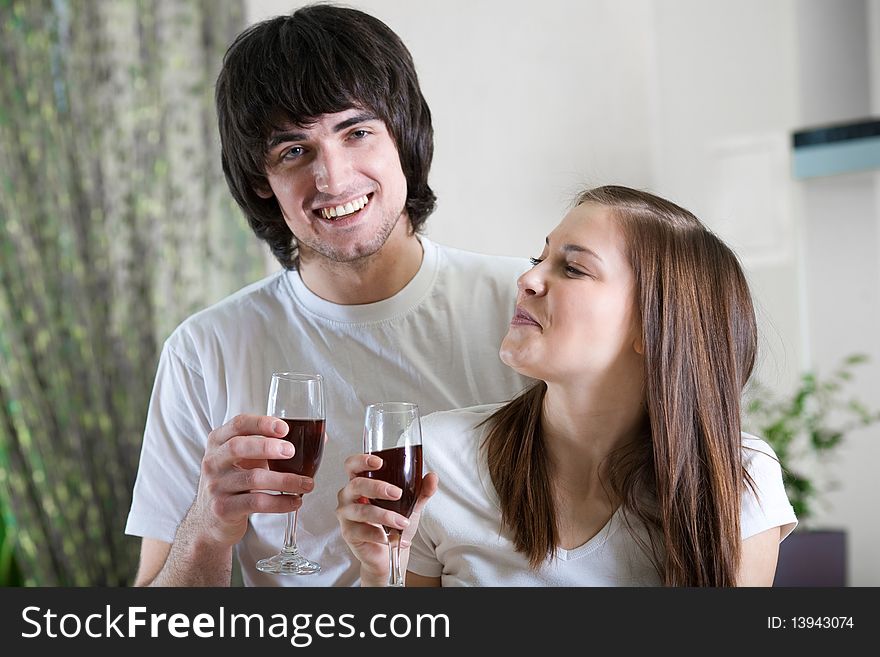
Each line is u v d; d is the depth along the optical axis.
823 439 3.73
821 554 3.40
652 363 1.48
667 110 4.48
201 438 1.88
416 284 1.85
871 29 4.09
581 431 1.51
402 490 1.37
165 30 3.96
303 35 1.66
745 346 1.57
